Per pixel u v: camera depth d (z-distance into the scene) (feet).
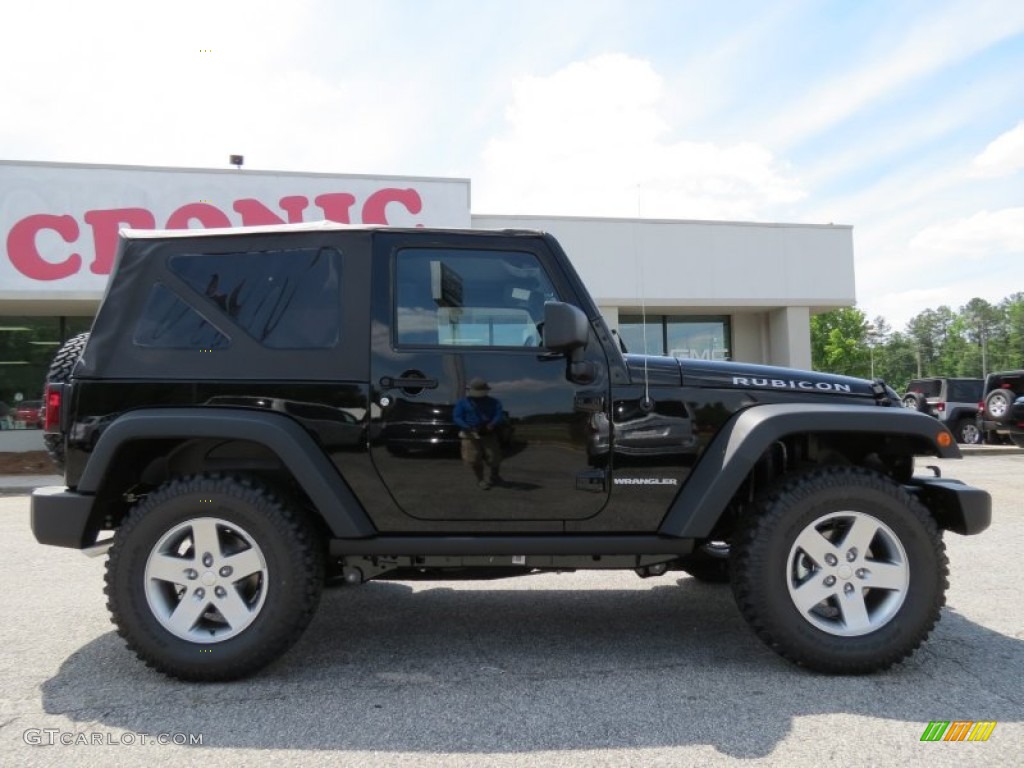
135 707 9.82
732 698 9.98
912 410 11.21
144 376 10.95
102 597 15.56
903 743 8.64
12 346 51.60
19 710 9.76
